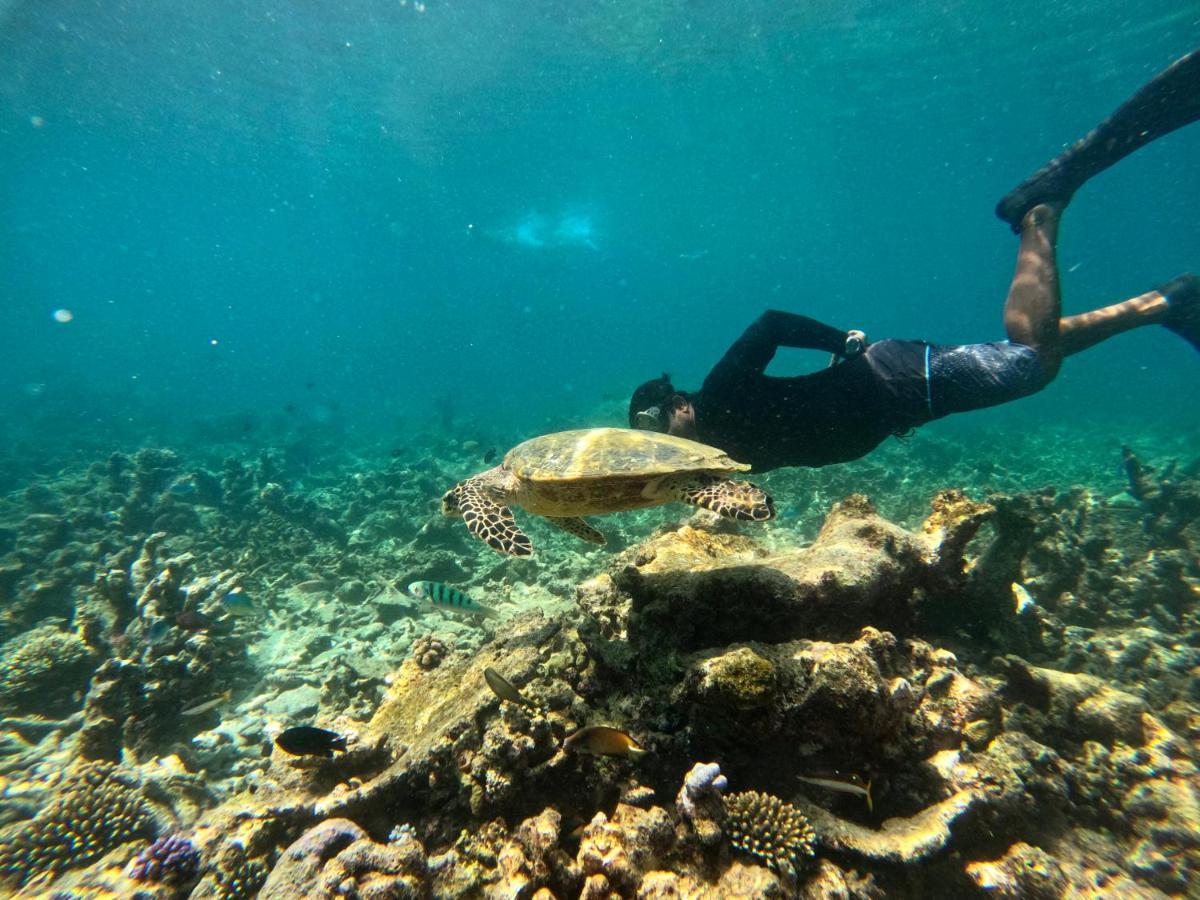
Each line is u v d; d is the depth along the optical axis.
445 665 1.22
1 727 1.43
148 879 0.93
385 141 11.27
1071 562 1.63
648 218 21.22
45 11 5.78
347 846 0.85
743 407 1.42
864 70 8.76
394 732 1.07
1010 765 0.95
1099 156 1.58
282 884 0.79
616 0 6.52
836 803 0.92
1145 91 1.51
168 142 10.33
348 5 6.40
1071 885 0.85
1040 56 8.27
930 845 0.85
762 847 0.83
